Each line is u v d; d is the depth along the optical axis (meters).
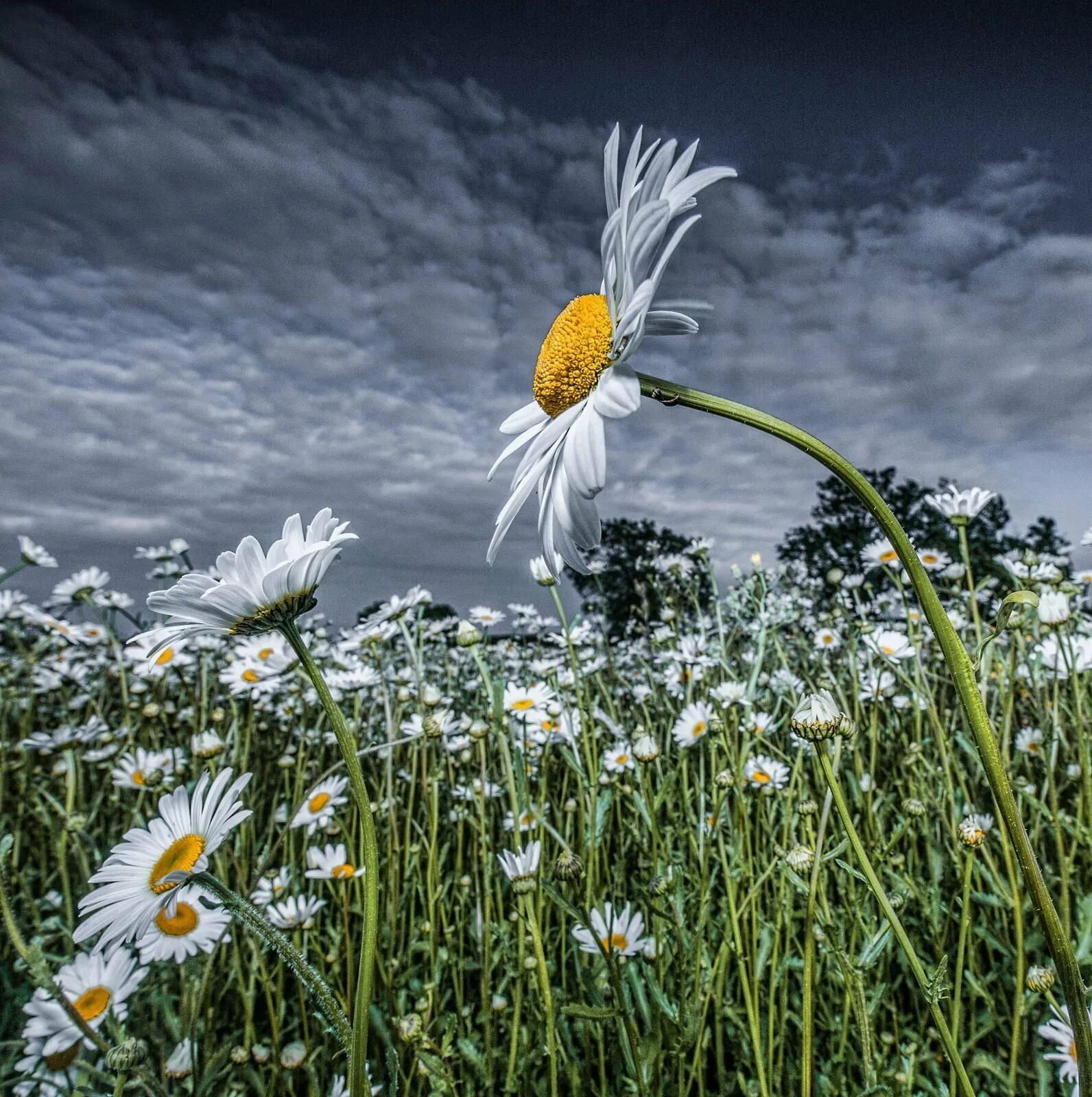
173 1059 0.27
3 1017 0.32
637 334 0.18
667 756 0.50
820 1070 0.31
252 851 0.44
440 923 0.41
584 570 0.20
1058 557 0.66
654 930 0.29
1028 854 0.13
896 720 0.53
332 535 0.19
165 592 0.17
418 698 0.48
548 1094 0.31
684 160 0.20
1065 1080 0.26
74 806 0.48
